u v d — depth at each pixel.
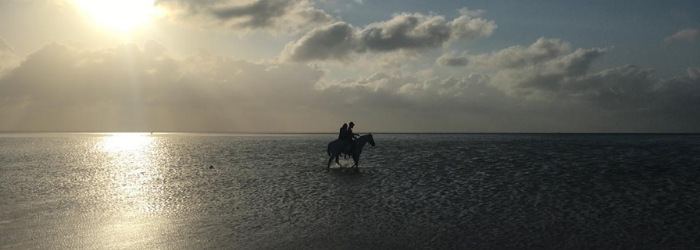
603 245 10.46
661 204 15.43
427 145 72.19
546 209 14.62
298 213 14.16
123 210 14.64
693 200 16.19
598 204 15.46
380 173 25.56
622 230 11.78
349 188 19.55
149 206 15.38
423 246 10.41
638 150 53.75
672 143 85.44
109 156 42.84
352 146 28.41
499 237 11.16
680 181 21.50
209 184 21.09
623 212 14.07
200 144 80.81
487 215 13.73
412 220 13.08
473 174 24.80
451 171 26.48
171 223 12.76
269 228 12.15
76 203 15.91
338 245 10.52
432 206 15.24
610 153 46.47
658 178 22.70
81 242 10.72
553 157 39.50
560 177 23.23
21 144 76.75
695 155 42.47
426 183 21.08
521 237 11.14
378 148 59.66
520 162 33.41
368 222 12.85
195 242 10.76
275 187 19.97
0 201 16.28
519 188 19.31
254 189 19.38
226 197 17.25
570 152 48.72
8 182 21.77
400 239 11.00
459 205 15.41
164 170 27.97
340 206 15.32
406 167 29.25
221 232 11.72
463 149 56.44
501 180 22.06
